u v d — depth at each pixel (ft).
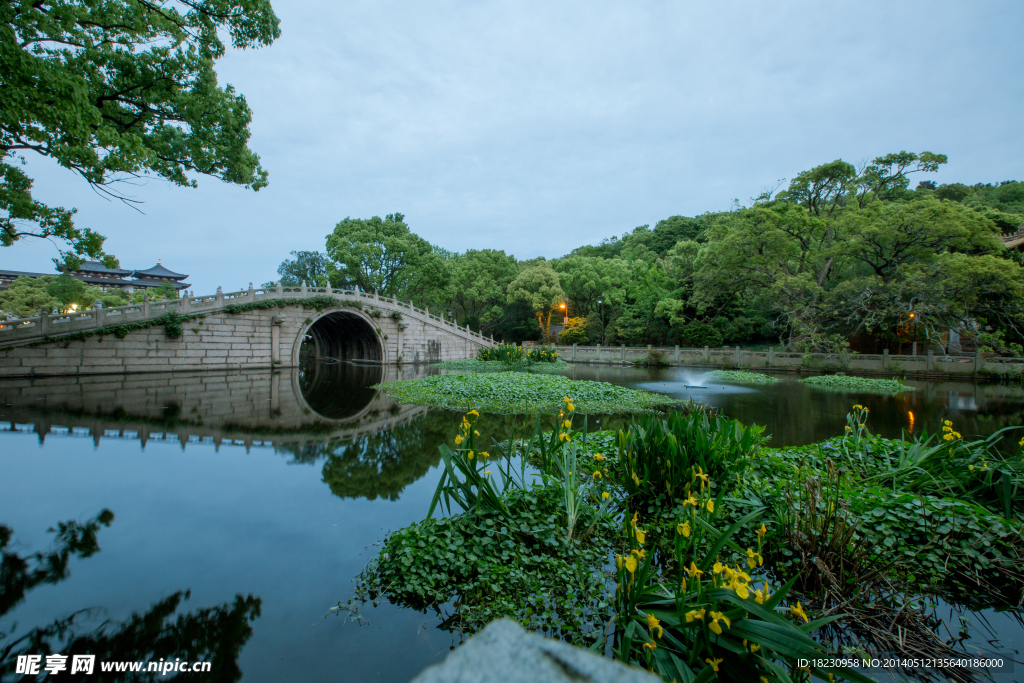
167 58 40.88
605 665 2.58
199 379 64.34
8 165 34.58
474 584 13.15
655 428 18.47
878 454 21.30
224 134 46.70
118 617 11.93
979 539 13.75
